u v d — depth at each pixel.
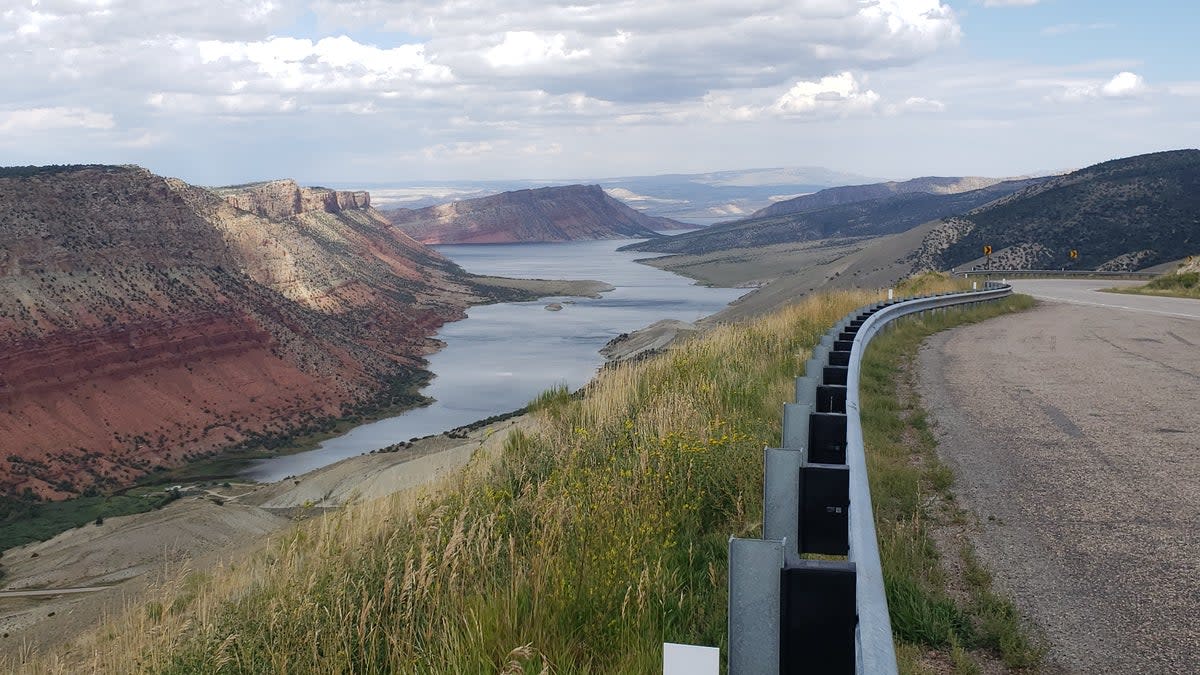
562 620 4.73
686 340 16.41
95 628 7.05
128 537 54.06
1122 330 20.66
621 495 6.34
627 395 11.24
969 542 6.07
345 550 6.14
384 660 4.78
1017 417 10.36
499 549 5.79
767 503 4.09
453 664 4.29
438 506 7.07
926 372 14.36
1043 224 159.62
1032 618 4.82
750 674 2.79
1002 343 18.53
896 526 6.36
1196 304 30.75
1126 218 152.12
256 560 7.50
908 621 4.71
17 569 53.34
